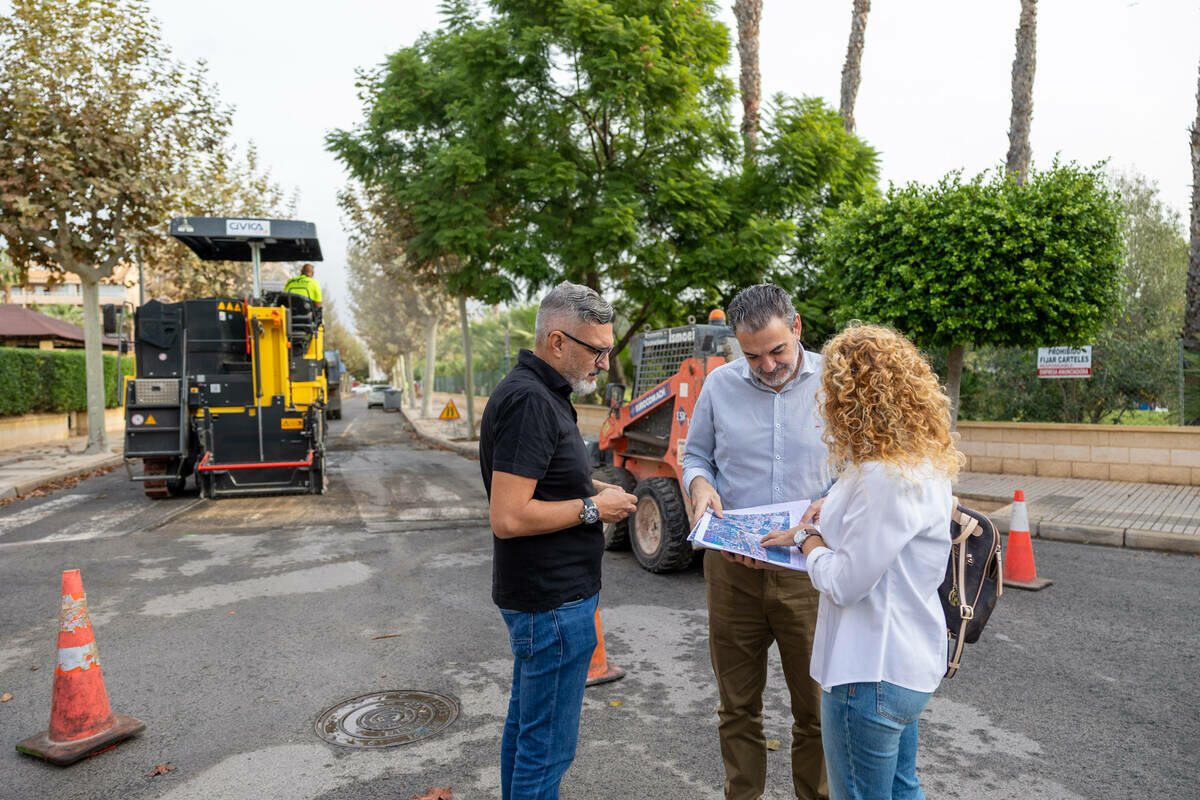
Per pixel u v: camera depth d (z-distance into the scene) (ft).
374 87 50.90
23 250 51.13
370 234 81.97
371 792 10.61
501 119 45.47
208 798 10.50
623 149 48.16
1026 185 30.17
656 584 21.70
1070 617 17.94
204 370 37.04
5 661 15.96
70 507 34.60
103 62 50.39
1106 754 11.51
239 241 40.37
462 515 32.07
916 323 30.89
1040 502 30.83
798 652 8.73
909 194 31.48
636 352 25.55
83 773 11.23
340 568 23.34
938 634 6.44
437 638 17.06
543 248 45.37
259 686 14.38
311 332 39.47
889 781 6.46
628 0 43.55
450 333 227.81
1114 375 38.24
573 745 8.02
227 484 36.24
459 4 49.85
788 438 9.04
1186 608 18.53
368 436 81.76
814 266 48.67
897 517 6.00
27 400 63.10
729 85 48.60
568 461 7.80
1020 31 46.06
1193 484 34.09
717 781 10.90
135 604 19.74
